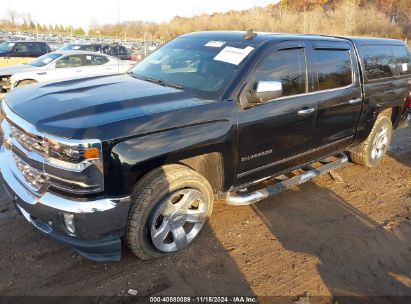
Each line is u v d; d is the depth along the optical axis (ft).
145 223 10.48
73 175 9.11
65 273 10.62
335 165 17.24
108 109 10.11
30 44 52.65
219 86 11.99
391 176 19.22
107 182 9.41
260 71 12.42
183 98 11.51
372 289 10.94
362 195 16.81
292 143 13.83
